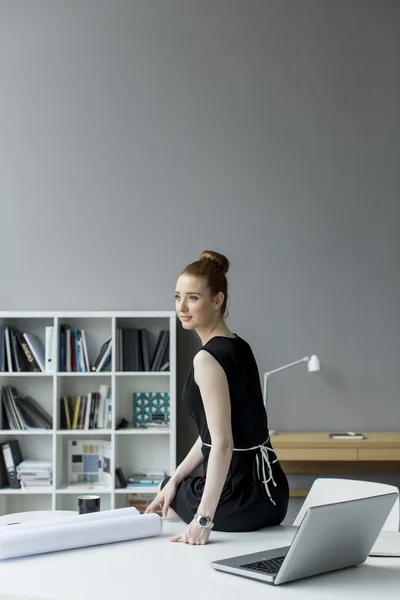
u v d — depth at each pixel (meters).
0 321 5.22
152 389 5.37
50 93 5.61
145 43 5.64
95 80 5.62
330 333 5.42
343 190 5.52
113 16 5.64
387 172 5.53
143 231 5.51
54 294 5.47
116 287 5.47
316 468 5.21
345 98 5.58
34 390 5.37
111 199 5.54
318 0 5.64
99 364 5.17
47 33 5.62
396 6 5.62
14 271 5.50
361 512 1.88
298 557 1.78
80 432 5.04
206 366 2.50
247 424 2.58
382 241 5.48
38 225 5.53
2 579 1.82
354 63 5.60
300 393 5.38
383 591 1.75
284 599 1.67
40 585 1.77
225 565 1.91
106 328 5.43
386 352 5.41
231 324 5.44
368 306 5.44
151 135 5.57
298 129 5.56
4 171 5.57
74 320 5.42
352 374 5.39
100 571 1.90
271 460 2.65
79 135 5.58
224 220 5.50
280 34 5.63
